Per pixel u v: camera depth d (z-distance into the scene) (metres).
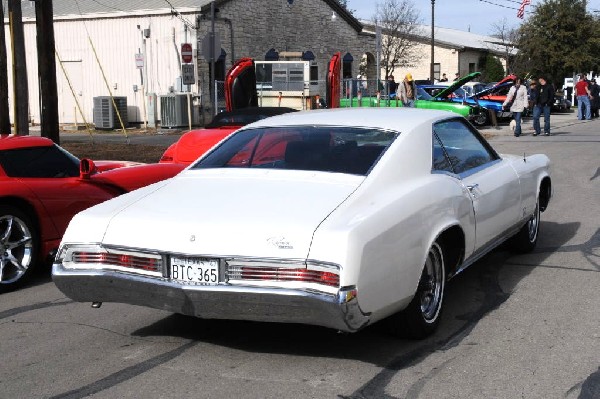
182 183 4.85
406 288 4.18
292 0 31.08
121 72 27.31
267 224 3.93
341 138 4.92
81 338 4.89
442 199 4.62
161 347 4.66
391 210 4.14
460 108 24.08
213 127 11.16
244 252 3.86
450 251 5.03
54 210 6.51
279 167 4.79
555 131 23.48
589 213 8.98
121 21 26.98
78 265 4.32
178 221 4.12
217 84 26.41
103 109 25.66
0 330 5.11
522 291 5.73
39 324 5.23
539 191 6.82
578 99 29.41
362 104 25.28
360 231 3.82
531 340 4.62
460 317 5.12
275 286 3.81
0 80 13.22
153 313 5.41
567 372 4.08
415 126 4.98
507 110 24.72
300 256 3.77
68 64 28.36
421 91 26.97
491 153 6.05
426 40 45.69
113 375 4.20
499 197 5.60
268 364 4.31
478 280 6.08
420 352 4.46
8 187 6.18
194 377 4.14
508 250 6.99
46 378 4.18
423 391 3.87
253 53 28.86
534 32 40.59
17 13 12.91
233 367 4.28
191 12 25.62
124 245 4.17
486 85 28.77
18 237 6.30
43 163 6.72
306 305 3.75
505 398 3.76
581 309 5.23
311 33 32.66
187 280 4.00
